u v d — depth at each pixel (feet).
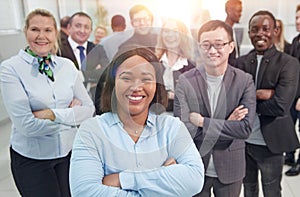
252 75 3.68
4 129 3.93
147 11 4.14
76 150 2.48
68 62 3.70
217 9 3.73
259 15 3.79
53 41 3.85
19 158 3.84
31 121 3.49
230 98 3.36
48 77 3.56
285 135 4.09
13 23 3.89
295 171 4.33
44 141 3.60
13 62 3.64
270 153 4.06
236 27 3.67
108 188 2.33
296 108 4.04
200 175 2.56
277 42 3.86
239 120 3.46
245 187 3.99
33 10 3.89
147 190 2.36
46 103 3.48
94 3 4.94
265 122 3.95
